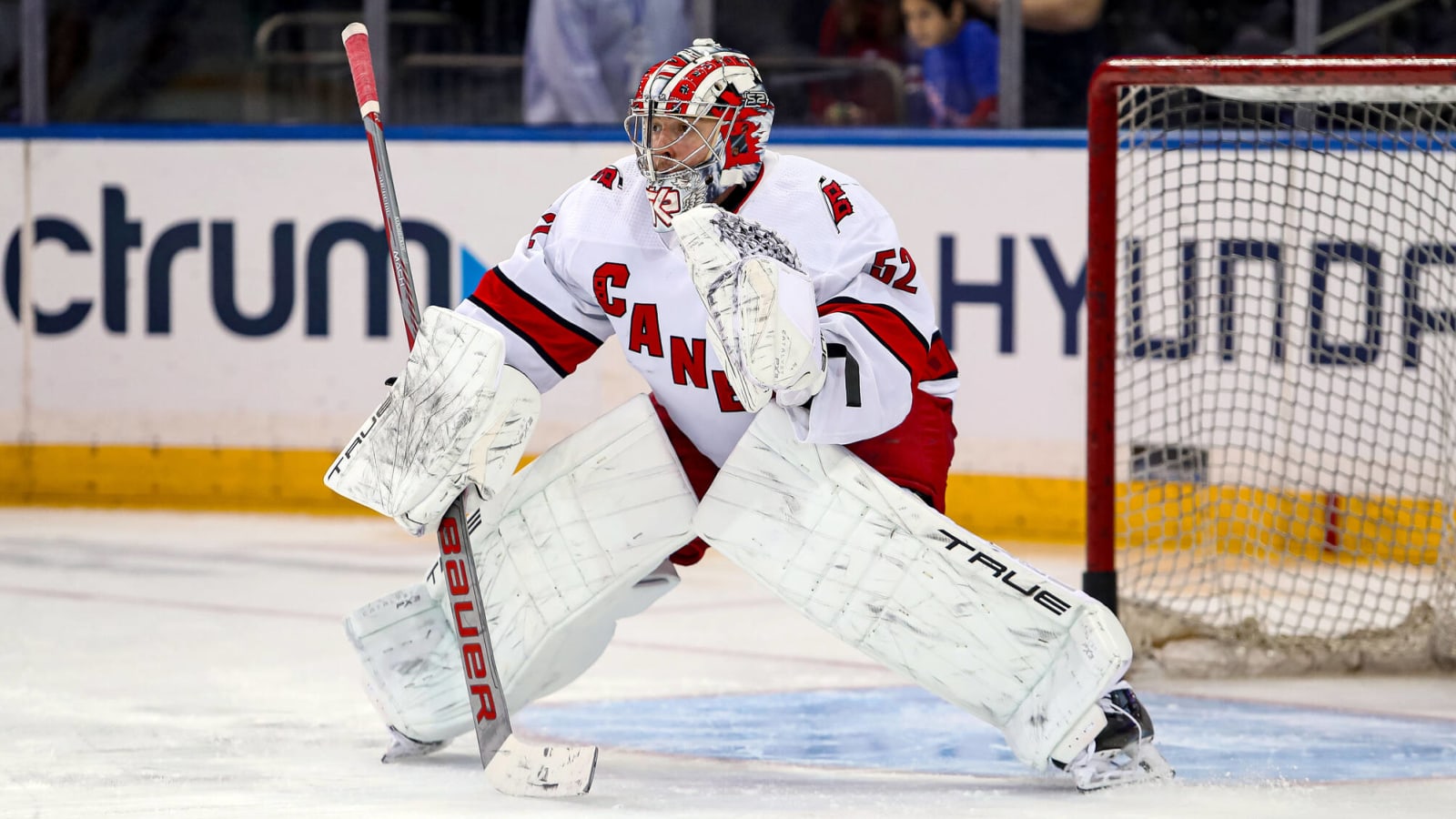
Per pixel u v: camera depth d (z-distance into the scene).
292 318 23.38
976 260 21.31
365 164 23.14
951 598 8.54
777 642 14.18
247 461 23.55
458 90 23.50
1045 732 8.59
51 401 23.91
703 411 8.99
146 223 23.61
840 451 8.61
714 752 9.99
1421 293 18.62
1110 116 12.88
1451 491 15.30
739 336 7.70
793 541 8.67
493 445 8.70
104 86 24.42
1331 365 18.78
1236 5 21.17
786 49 22.64
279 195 23.31
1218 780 9.01
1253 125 19.14
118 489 23.84
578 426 22.70
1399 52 20.94
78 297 23.81
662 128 8.46
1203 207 19.08
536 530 9.09
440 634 9.41
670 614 15.67
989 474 21.33
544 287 9.02
